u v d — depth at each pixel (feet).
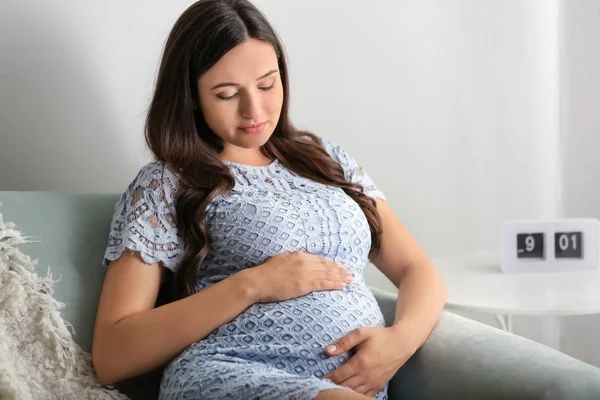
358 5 7.22
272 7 6.98
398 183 7.52
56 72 6.39
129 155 6.69
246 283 4.95
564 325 7.52
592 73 7.01
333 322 4.96
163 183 5.32
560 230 6.40
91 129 6.55
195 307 4.90
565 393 4.26
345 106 7.30
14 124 6.33
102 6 6.47
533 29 7.48
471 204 7.66
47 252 5.29
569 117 7.18
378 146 7.43
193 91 5.40
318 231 5.30
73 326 5.21
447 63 7.45
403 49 7.36
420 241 7.65
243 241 5.23
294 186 5.63
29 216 5.33
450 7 7.39
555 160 7.54
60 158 6.50
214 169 5.38
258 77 5.23
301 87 7.18
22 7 6.24
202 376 4.56
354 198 5.81
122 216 5.29
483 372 4.69
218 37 5.16
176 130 5.40
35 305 4.97
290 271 5.02
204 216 5.30
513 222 6.40
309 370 4.84
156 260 5.19
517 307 5.49
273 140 5.84
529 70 7.52
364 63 7.30
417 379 5.12
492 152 7.62
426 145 7.52
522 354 4.67
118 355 4.91
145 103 6.68
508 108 7.57
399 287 5.66
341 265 5.35
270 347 4.81
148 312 4.97
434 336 5.20
